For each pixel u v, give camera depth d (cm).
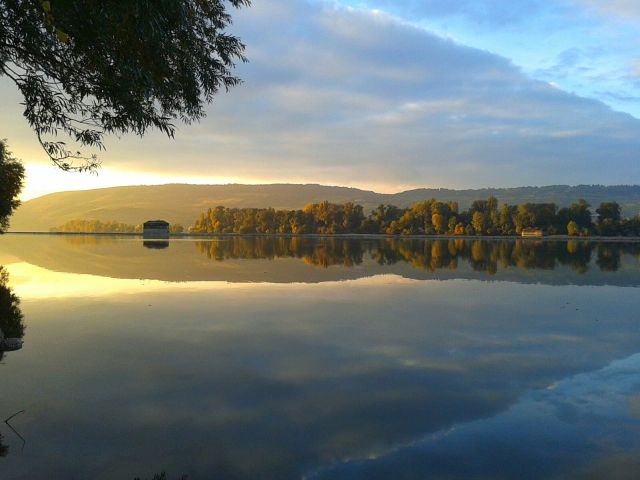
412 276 2455
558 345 1068
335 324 1268
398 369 889
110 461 545
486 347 1048
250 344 1053
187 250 4894
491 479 524
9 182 3266
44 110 819
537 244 6938
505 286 2067
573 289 1983
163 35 706
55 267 2836
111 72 762
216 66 902
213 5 884
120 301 1597
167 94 869
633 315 1414
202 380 812
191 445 587
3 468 525
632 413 697
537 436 624
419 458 565
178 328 1198
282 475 525
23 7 674
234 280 2220
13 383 784
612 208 11169
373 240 8719
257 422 653
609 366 916
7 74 781
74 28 658
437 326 1252
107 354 959
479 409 707
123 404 704
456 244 6838
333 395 754
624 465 554
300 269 2794
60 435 605
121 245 6069
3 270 2622
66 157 838
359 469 541
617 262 3444
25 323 1236
